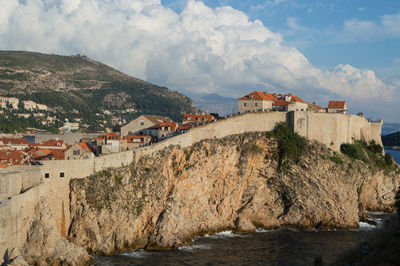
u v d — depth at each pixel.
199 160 110.06
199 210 107.06
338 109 155.62
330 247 94.00
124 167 97.44
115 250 87.38
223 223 109.75
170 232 94.50
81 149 109.88
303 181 115.75
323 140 124.50
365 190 137.00
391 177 147.12
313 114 124.31
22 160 116.31
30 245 72.75
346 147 128.62
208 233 104.75
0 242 62.50
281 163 117.94
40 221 75.75
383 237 61.53
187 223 101.06
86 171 89.44
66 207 85.31
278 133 121.88
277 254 88.69
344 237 103.12
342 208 115.06
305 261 84.38
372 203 140.25
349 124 134.00
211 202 111.88
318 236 103.94
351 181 118.94
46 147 154.88
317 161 117.69
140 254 86.75
